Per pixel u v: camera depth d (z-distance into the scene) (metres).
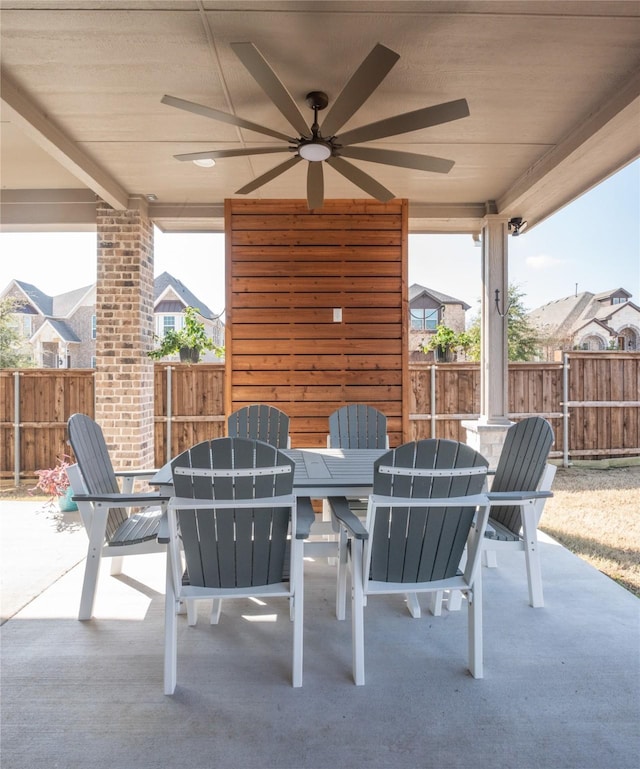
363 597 1.97
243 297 4.62
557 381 6.03
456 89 2.83
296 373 4.62
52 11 2.22
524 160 3.79
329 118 2.41
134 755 1.61
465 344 6.14
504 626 2.42
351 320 4.63
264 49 2.48
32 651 2.21
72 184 4.61
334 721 1.76
